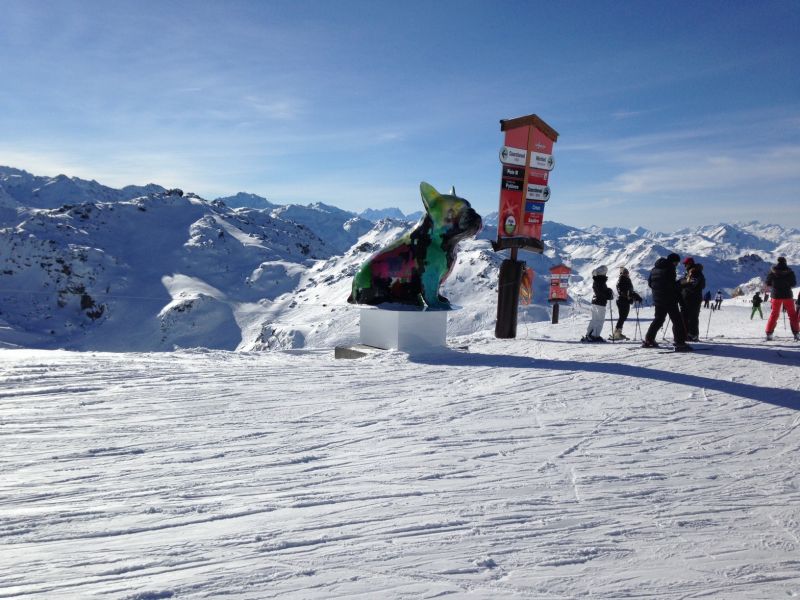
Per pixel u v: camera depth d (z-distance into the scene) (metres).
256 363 9.27
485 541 3.03
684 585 2.63
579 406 6.27
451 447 4.79
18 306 147.38
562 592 2.54
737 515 3.46
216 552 2.84
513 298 13.32
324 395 6.80
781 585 2.65
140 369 8.12
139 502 3.49
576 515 3.40
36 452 4.45
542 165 13.48
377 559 2.80
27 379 7.11
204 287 161.12
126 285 161.88
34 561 2.71
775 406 6.26
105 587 2.48
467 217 10.79
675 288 9.70
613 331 12.09
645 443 4.95
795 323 11.60
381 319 10.72
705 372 8.04
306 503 3.52
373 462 4.37
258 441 4.89
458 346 11.20
